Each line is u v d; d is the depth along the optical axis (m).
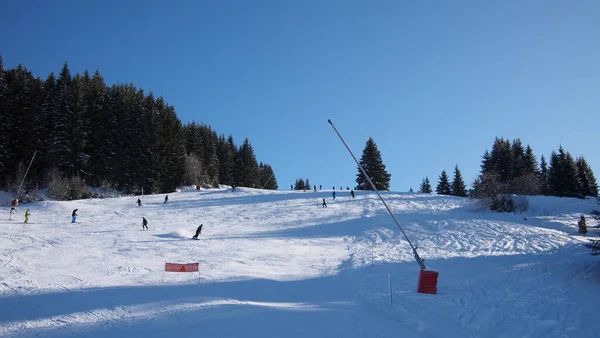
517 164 71.19
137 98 76.31
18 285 12.84
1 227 27.53
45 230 27.47
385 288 13.46
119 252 20.25
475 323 9.27
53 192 52.22
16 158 58.66
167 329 8.65
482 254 20.14
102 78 82.50
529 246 22.19
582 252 19.30
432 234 27.25
